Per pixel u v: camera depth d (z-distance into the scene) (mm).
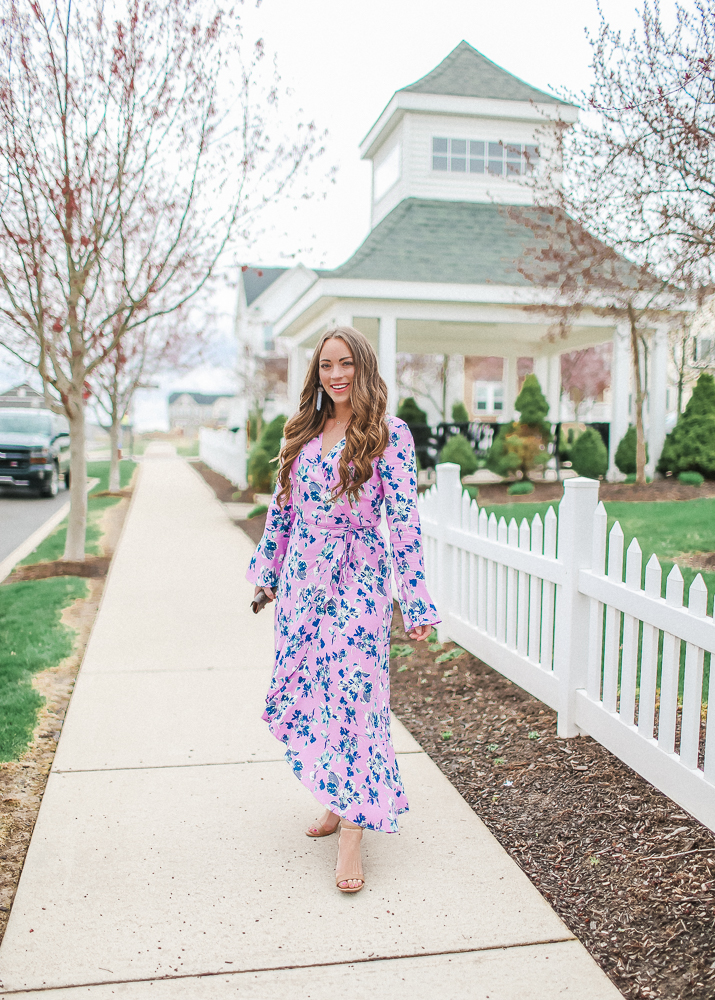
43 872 2645
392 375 12727
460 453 13797
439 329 15477
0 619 5977
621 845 2748
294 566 2697
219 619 6219
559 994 2084
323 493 2641
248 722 4027
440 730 3939
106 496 16766
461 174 14984
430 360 29406
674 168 6234
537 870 2682
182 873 2646
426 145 14859
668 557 6559
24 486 16547
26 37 7020
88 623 6160
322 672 2627
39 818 3020
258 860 2730
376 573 2697
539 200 9344
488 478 15703
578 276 10164
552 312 10633
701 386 12734
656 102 6273
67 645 5379
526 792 3215
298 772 2605
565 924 2387
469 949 2262
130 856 2752
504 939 2309
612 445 14023
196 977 2139
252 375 26281
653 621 2996
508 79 15398
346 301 12422
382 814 2553
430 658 5066
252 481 16078
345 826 2627
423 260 12703
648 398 14773
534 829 2938
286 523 2854
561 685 3658
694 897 2412
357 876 2551
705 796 2734
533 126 15250
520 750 3586
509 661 4312
